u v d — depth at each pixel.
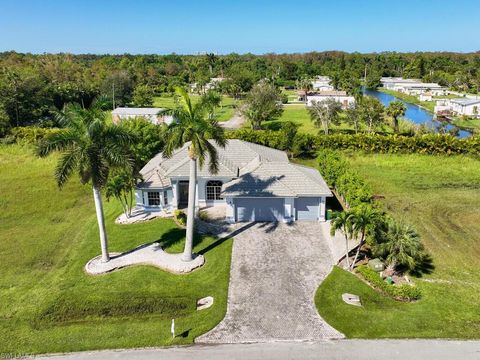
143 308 23.08
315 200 34.09
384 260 27.27
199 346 19.94
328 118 73.50
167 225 33.62
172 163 38.69
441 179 46.03
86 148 23.80
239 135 58.41
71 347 20.05
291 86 177.62
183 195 38.16
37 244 30.95
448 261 28.30
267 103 79.62
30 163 52.09
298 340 20.23
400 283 25.38
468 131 82.56
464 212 36.56
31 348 20.00
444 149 55.47
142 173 39.00
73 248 30.20
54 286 25.20
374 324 21.36
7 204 39.03
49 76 111.25
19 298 24.08
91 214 36.78
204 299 23.98
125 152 25.44
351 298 23.73
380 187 43.38
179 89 25.41
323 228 33.06
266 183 34.00
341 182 37.84
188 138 25.12
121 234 32.25
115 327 21.67
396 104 73.94
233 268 27.03
